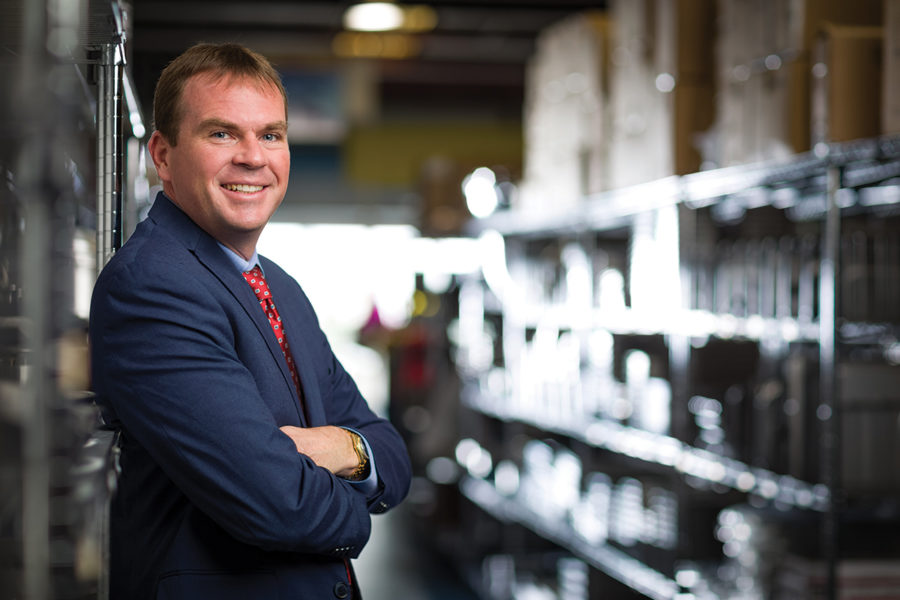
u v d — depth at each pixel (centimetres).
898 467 255
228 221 133
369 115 1026
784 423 277
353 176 1112
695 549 325
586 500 394
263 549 131
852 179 259
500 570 504
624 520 357
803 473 262
